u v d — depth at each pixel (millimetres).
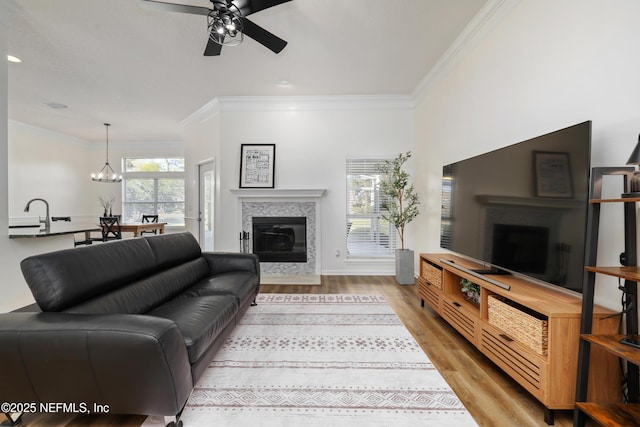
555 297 1702
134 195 7758
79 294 1587
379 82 4059
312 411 1548
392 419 1491
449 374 1898
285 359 2078
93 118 5641
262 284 4148
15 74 3746
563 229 1604
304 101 4648
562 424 1464
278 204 4668
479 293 2291
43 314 1373
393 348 2238
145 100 4715
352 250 4723
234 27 2035
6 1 2400
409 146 4645
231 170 4734
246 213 4688
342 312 3016
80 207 7359
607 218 1577
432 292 2877
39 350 1267
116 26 2750
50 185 6590
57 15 2580
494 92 2539
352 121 4672
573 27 1765
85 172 7527
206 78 3910
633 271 1224
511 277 2156
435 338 2422
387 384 1786
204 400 1634
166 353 1277
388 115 4652
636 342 1236
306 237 4660
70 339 1254
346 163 4707
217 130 4797
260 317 2877
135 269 2096
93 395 1320
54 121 5824
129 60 3402
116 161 7707
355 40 3016
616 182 1524
